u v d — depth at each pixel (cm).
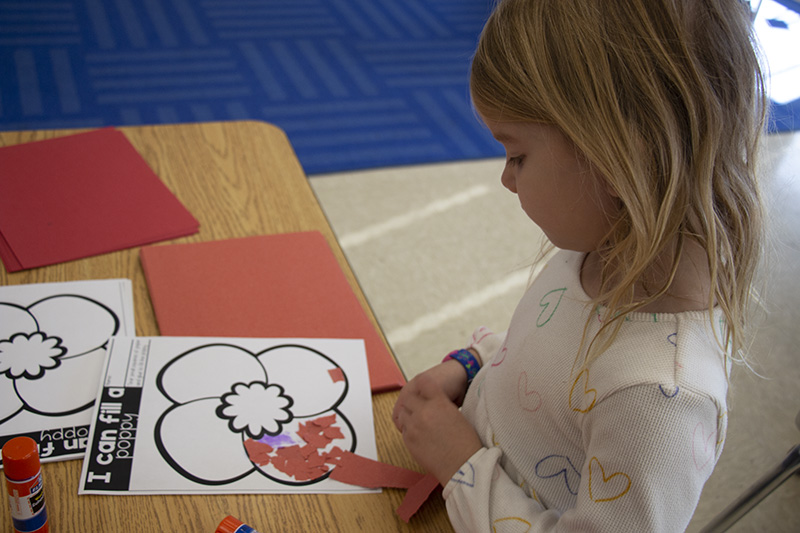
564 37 51
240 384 74
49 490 62
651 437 51
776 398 157
